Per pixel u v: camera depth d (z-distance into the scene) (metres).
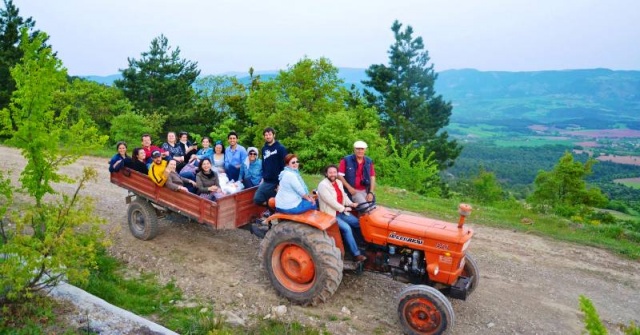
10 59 28.00
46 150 7.70
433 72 39.81
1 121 7.24
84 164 14.80
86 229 8.38
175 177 7.57
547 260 8.62
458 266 5.74
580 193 26.84
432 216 11.49
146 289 6.31
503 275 7.79
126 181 8.27
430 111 40.09
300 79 23.16
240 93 41.75
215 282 6.67
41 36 7.54
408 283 6.16
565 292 7.26
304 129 21.48
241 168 8.25
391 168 21.61
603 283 7.70
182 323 5.45
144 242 7.97
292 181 6.23
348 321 5.86
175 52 35.00
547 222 11.45
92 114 30.39
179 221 9.09
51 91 7.57
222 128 22.98
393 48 39.34
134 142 24.48
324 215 6.23
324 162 19.84
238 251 7.86
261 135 22.64
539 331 5.96
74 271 5.20
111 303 5.81
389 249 6.16
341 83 24.59
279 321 5.73
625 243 10.00
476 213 11.91
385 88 38.41
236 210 7.00
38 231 5.79
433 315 5.41
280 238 6.22
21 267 5.21
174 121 32.66
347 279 7.05
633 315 6.63
